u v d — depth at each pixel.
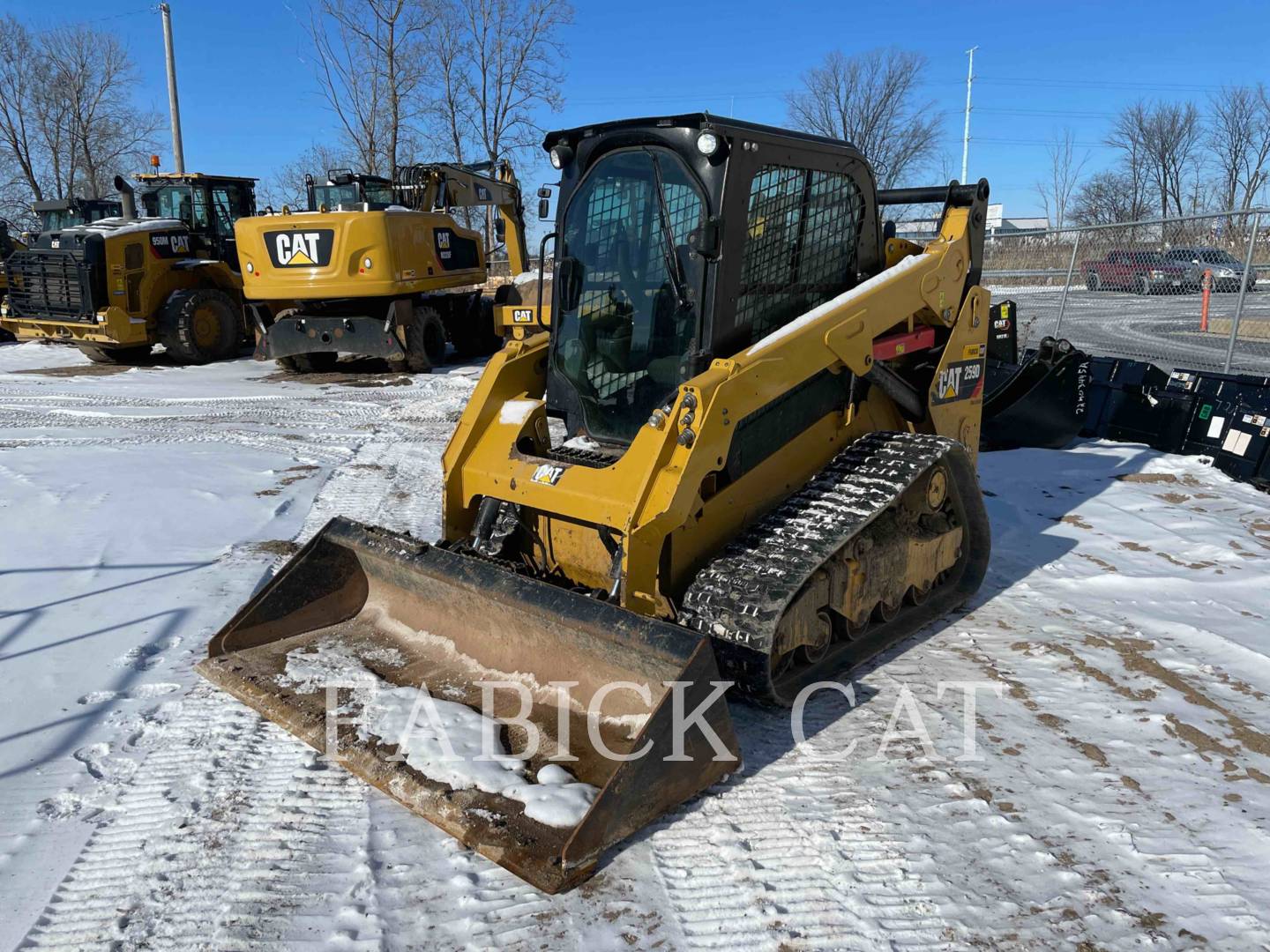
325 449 8.49
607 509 3.62
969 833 3.03
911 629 4.43
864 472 4.07
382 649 4.02
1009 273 14.60
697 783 3.10
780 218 4.12
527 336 4.76
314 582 4.20
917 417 4.97
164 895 2.75
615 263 4.22
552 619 3.32
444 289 13.55
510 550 4.34
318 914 2.67
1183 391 7.98
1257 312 13.87
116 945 2.56
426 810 2.98
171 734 3.60
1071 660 4.26
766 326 4.19
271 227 12.13
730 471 3.84
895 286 4.47
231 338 14.66
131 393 11.63
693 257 3.88
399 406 10.64
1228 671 4.18
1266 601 4.97
